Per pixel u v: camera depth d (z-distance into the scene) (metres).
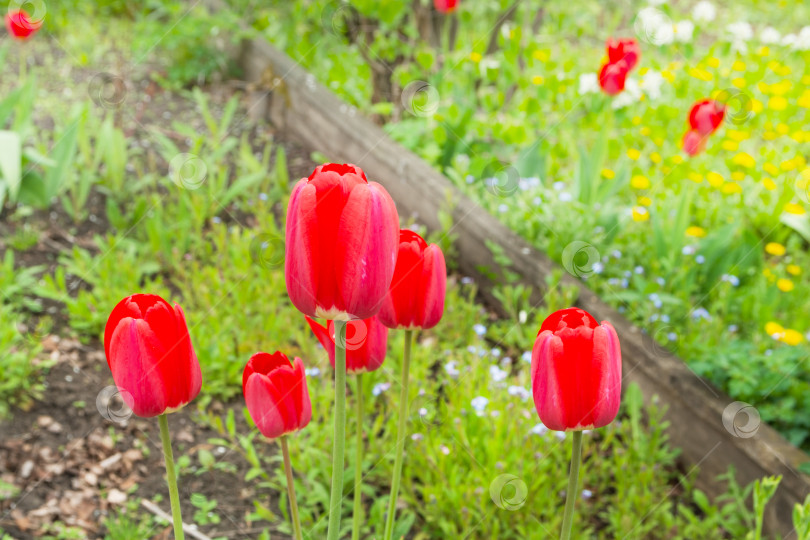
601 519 2.11
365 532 1.88
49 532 2.07
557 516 1.98
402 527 1.88
